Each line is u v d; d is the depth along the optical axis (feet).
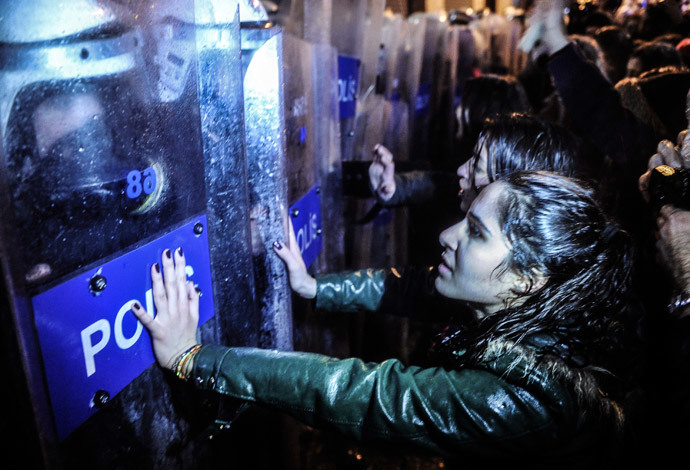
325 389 3.00
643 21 13.35
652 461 3.25
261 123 3.92
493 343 2.93
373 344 9.20
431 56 10.32
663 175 3.81
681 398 3.02
